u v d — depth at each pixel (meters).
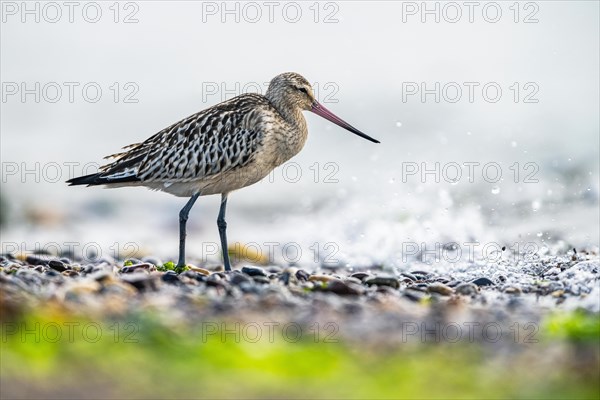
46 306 9.44
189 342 8.76
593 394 7.77
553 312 10.39
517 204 18.94
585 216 17.88
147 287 10.80
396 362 8.49
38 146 25.00
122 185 14.16
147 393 7.59
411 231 17.38
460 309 10.45
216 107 14.30
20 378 7.77
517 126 25.42
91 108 28.09
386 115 26.61
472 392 7.81
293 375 8.11
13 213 20.08
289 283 11.72
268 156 14.48
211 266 15.02
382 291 11.44
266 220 19.69
